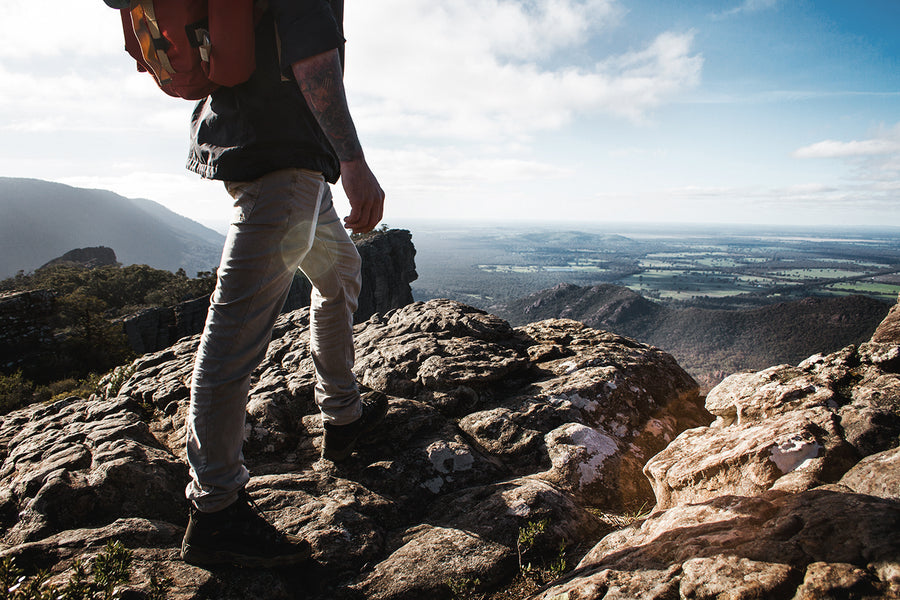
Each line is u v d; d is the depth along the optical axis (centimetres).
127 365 412
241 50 152
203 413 174
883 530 115
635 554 153
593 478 260
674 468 211
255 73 163
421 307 473
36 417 323
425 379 336
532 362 391
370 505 228
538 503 224
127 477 220
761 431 193
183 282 8762
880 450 168
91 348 3178
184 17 147
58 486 210
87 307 3441
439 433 289
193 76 157
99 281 8644
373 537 211
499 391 346
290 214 175
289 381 320
